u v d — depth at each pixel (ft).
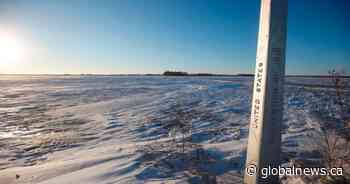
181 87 89.35
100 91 82.23
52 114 39.01
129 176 11.51
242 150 14.98
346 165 9.23
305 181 8.57
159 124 27.68
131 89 87.86
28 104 52.37
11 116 37.68
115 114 36.88
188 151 15.28
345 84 10.11
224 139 19.13
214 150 15.23
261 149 6.62
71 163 14.15
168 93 67.00
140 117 33.12
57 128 28.40
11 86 120.47
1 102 56.29
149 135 22.84
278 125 6.66
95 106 46.62
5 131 27.40
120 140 21.42
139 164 13.21
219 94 56.24
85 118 34.68
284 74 6.65
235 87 74.90
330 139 12.26
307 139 15.69
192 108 38.19
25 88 104.17
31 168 13.85
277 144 6.70
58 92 81.25
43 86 117.50
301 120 23.54
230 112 32.71
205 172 11.69
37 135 25.14
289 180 8.98
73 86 113.50
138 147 17.06
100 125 29.09
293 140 16.22
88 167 13.32
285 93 48.55
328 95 39.45
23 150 19.60
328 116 22.21
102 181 11.09
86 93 76.02
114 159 14.44
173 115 32.81
